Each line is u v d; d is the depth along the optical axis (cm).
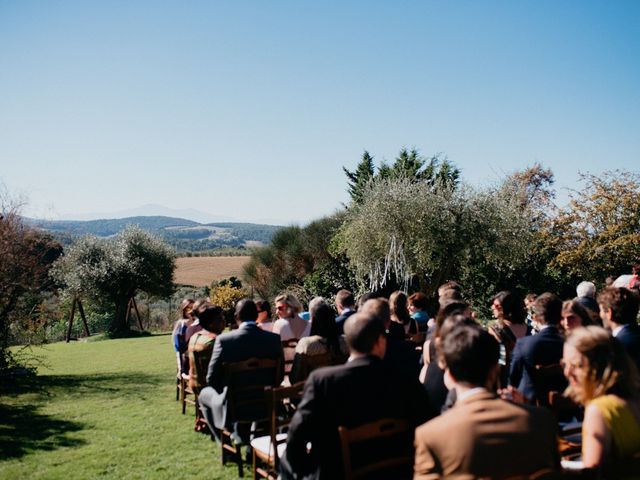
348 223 1958
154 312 3350
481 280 1947
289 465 329
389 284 1995
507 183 1988
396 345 446
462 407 215
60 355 1783
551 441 213
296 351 504
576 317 445
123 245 2978
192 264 5425
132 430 700
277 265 2772
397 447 297
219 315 649
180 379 889
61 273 2820
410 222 1662
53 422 755
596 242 1802
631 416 220
